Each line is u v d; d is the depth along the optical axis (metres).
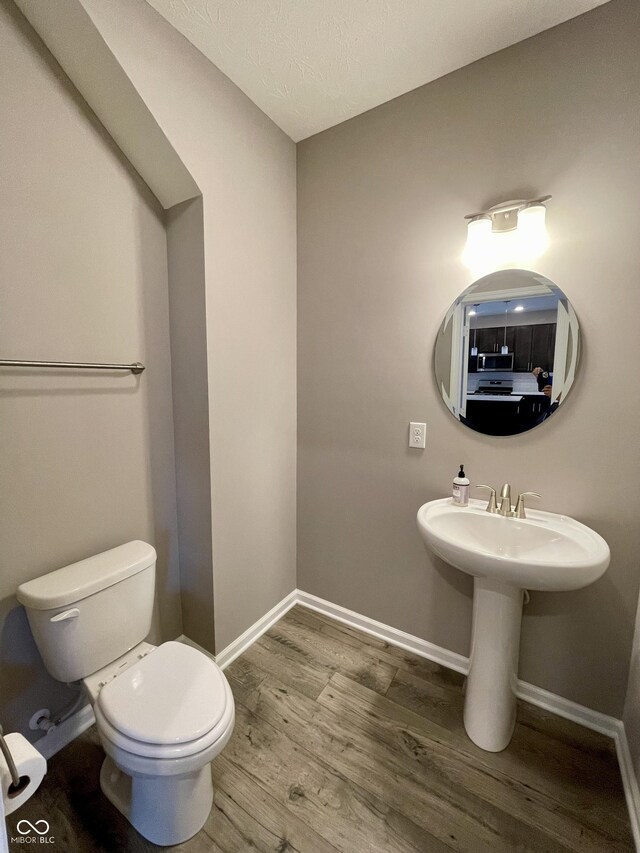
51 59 1.18
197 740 0.99
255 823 1.13
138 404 1.55
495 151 1.40
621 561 1.33
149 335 1.56
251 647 1.85
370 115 1.66
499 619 1.31
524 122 1.34
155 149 1.34
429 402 1.65
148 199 1.51
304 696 1.57
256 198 1.67
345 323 1.84
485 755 1.34
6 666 1.23
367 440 1.85
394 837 1.10
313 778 1.26
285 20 1.23
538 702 1.53
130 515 1.56
